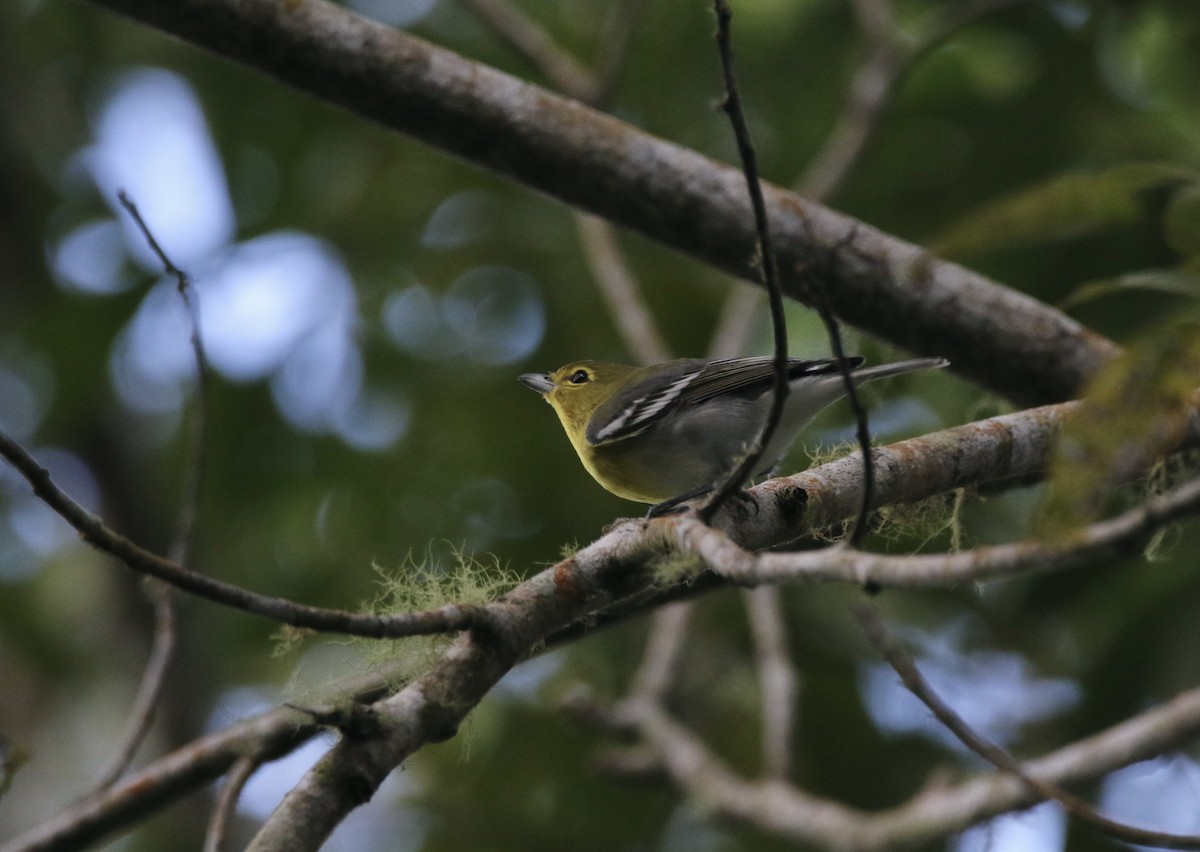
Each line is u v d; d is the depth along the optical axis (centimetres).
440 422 1356
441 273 1394
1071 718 1201
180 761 802
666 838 1286
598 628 774
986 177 1252
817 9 1358
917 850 1045
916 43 1162
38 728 1554
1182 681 1042
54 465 1461
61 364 1301
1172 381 451
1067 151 1234
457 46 1380
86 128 1462
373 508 1336
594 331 1385
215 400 1316
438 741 556
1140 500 786
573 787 1295
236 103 1366
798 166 1359
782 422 896
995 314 878
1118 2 1236
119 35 1430
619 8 1166
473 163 894
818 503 671
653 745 1056
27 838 784
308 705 551
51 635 1525
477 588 607
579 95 1170
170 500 1342
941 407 1175
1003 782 898
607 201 885
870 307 885
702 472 955
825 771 1260
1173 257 1104
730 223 874
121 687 1480
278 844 502
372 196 1395
